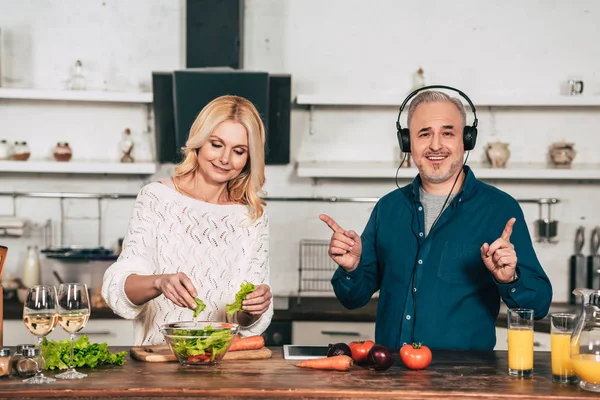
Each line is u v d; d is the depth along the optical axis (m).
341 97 4.37
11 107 4.61
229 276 2.48
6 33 4.60
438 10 4.68
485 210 2.60
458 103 2.65
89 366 2.06
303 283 4.69
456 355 2.30
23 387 1.82
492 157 4.44
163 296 2.42
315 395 1.81
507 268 2.21
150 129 4.67
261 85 4.22
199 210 2.49
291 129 4.68
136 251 2.38
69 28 4.63
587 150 4.69
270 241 4.67
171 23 4.66
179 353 2.07
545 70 4.69
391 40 4.68
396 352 2.40
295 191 4.69
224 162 2.39
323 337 4.06
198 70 4.21
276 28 4.66
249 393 1.81
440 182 2.64
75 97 4.32
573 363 1.87
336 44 4.68
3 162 4.28
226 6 4.35
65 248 4.43
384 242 2.70
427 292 2.57
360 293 2.67
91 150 4.66
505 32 4.69
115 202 4.66
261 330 2.45
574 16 4.68
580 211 4.68
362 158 4.69
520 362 2.00
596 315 1.85
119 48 4.65
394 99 4.37
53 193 4.61
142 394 1.81
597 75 4.69
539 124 4.69
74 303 1.99
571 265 4.62
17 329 4.04
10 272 4.59
